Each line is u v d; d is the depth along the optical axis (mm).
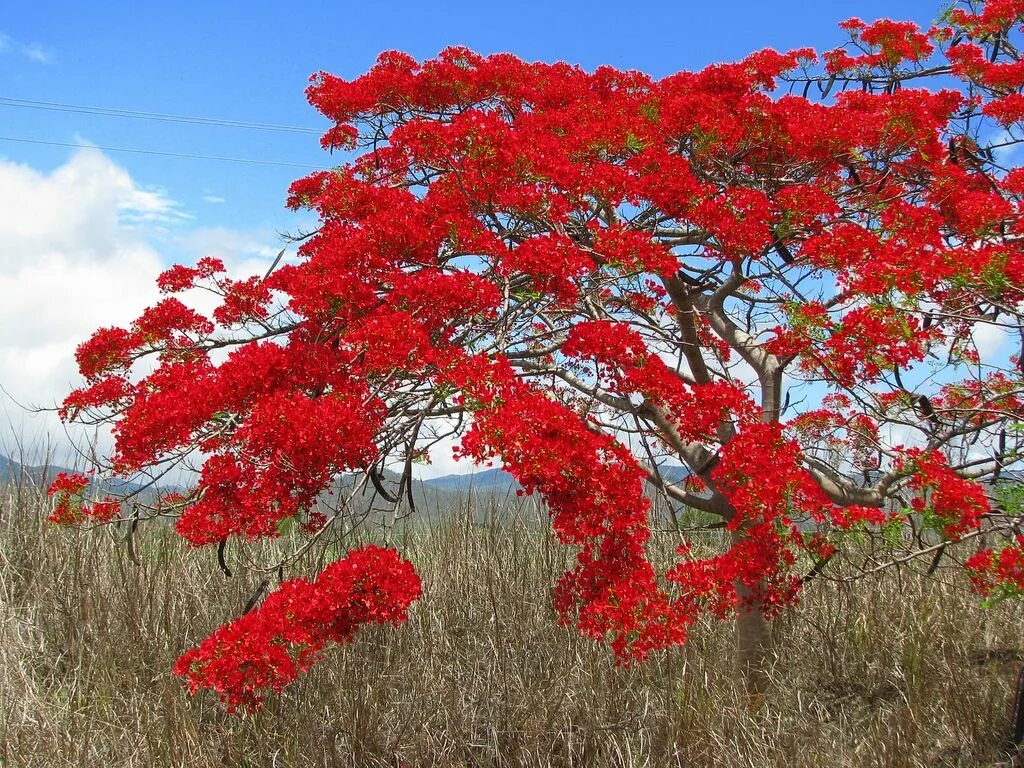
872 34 6398
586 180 4793
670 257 4523
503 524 6980
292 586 3568
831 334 4559
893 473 4953
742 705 4969
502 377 3785
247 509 3752
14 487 7191
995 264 4102
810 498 4129
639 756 4590
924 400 4676
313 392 3912
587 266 4242
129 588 5898
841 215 5301
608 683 5180
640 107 5352
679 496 5340
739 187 5035
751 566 4090
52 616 6117
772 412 5340
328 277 4094
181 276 5227
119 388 4656
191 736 4742
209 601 6270
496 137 4672
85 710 5184
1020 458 4398
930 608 5793
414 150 4941
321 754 4672
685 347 5414
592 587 3895
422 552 7141
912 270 4234
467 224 4473
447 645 5762
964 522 3990
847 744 4684
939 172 5336
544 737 4895
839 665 5523
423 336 3803
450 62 6023
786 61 6199
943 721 4750
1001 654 5465
